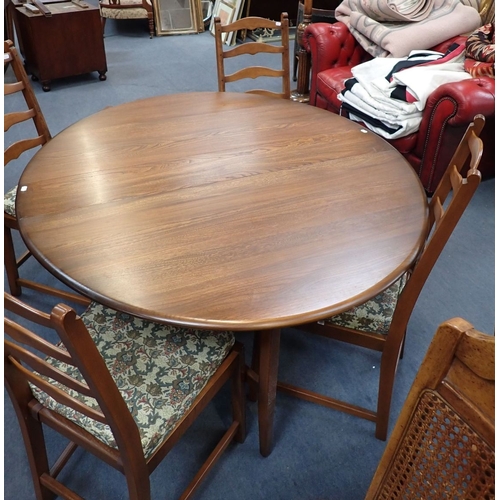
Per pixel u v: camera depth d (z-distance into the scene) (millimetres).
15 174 2613
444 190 1289
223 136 1541
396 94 2352
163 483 1339
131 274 981
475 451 684
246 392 1563
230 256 1030
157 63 4359
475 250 2207
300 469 1380
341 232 1108
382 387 1325
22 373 984
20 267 2064
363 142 1516
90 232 1100
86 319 1194
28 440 1115
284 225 1128
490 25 2439
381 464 891
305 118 1675
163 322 890
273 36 4812
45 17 3498
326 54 2875
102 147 1470
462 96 2137
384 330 1245
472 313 1878
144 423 984
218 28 1942
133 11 4766
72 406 915
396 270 1001
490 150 2490
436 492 792
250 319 884
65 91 3775
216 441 1442
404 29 2650
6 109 3445
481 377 635
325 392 1594
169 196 1232
